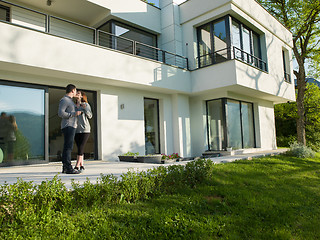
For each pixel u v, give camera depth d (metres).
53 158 9.94
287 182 5.70
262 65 11.78
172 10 10.69
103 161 7.73
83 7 8.73
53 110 12.51
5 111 6.41
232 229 3.18
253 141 12.75
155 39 11.23
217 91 10.30
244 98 11.71
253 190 4.86
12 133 6.46
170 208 3.53
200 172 4.93
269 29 12.20
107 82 8.08
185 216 3.34
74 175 4.43
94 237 2.58
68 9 8.77
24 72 6.60
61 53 6.54
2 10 7.64
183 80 10.09
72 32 9.34
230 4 9.39
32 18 8.24
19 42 5.84
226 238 2.92
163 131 10.27
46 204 2.89
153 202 3.75
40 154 6.92
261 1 16.89
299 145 10.38
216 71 9.62
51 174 4.58
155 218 3.14
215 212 3.68
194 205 3.76
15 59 5.76
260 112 13.12
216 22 10.07
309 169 7.44
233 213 3.68
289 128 19.27
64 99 4.37
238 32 10.34
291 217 3.68
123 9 9.51
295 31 16.36
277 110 18.72
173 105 10.62
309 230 3.32
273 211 3.84
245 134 12.05
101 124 8.17
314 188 5.37
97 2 8.62
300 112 15.39
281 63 13.30
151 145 9.99
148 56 10.75
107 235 2.66
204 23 10.38
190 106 11.47
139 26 10.27
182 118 10.64
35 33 6.12
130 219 3.06
